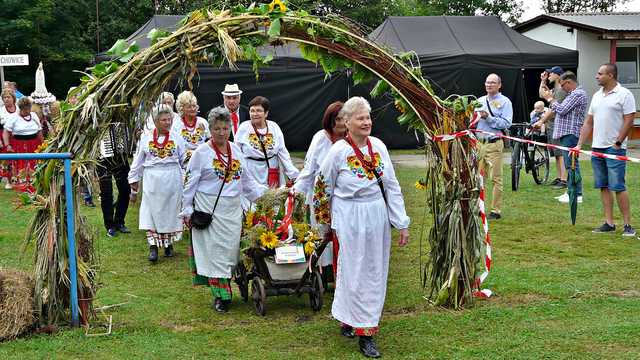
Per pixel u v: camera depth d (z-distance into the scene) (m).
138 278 6.94
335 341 5.09
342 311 4.87
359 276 4.78
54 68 32.03
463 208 5.76
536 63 18.67
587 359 4.61
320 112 18.66
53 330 5.19
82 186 5.31
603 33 20.17
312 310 5.85
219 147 5.76
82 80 5.30
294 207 5.87
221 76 17.89
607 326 5.19
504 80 18.62
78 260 5.30
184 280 6.86
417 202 11.09
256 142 7.31
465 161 5.71
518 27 23.95
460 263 5.75
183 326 5.47
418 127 5.83
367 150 4.85
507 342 4.93
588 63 21.36
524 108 18.81
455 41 18.98
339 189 4.88
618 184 8.19
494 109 9.29
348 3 28.39
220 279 5.82
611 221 8.55
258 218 5.84
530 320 5.38
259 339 5.13
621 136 8.05
